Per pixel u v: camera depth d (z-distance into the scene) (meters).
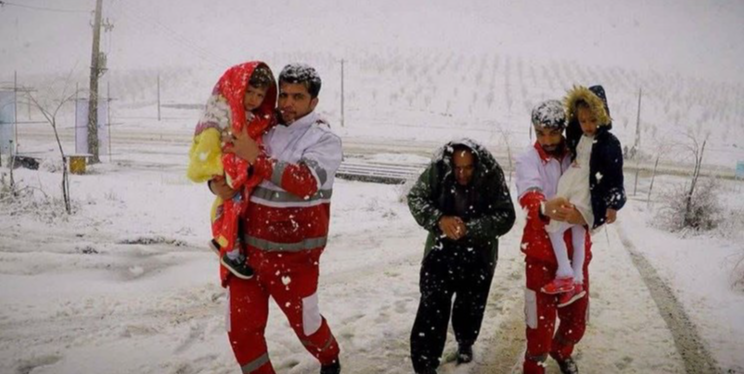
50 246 7.55
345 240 8.51
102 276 6.45
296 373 4.19
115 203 10.91
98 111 21.61
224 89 3.34
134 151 24.91
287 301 3.54
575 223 3.84
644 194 16.52
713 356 4.67
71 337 4.71
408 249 7.95
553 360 4.56
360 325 5.12
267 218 3.42
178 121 43.41
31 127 36.69
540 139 3.96
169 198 11.80
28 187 11.20
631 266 7.29
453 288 4.13
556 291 3.78
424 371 4.07
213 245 3.52
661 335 5.07
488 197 3.99
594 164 3.88
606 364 4.52
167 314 5.29
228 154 3.29
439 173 4.01
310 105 3.54
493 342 4.87
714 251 8.16
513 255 7.76
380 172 17.50
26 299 5.55
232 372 4.19
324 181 3.43
